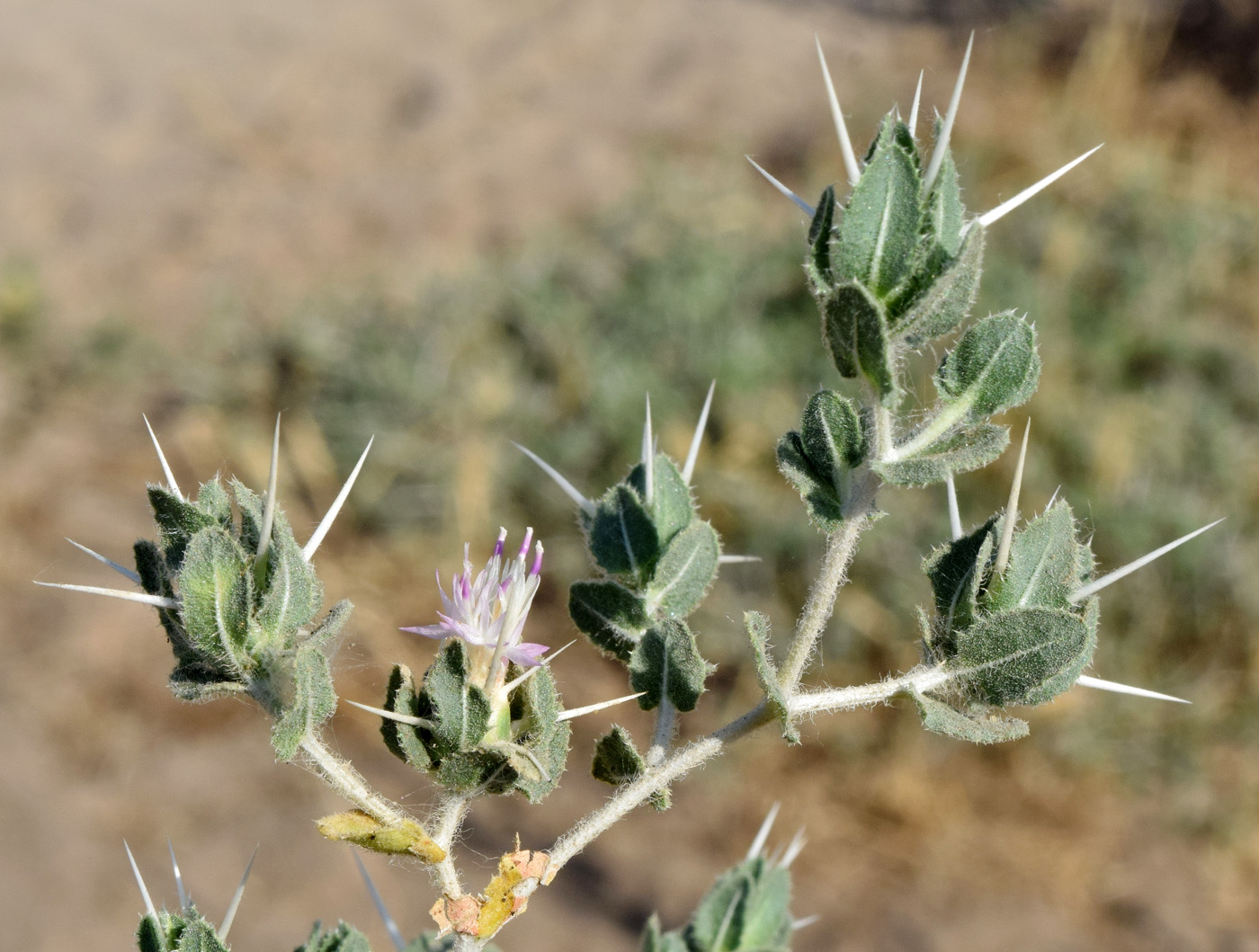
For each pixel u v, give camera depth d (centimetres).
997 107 1284
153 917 146
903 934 580
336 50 1666
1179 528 734
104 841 607
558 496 805
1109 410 806
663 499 179
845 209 141
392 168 1376
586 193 1272
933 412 157
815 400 153
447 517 813
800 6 1689
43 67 1588
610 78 1555
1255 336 912
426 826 149
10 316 1052
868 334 138
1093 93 1273
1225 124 1240
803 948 570
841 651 714
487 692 144
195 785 647
